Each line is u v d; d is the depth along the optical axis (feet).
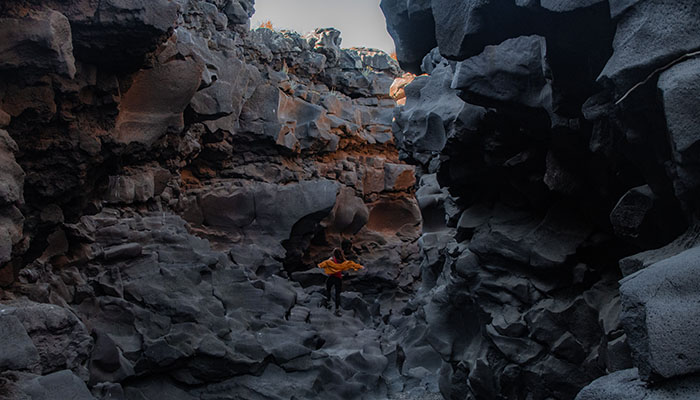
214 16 41.63
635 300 6.58
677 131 7.34
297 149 47.70
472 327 23.31
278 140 45.11
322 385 27.50
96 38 17.44
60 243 22.02
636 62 8.14
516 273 19.70
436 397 29.07
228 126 40.83
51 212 18.81
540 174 18.19
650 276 6.70
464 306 23.09
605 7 9.34
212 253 29.53
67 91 16.98
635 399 6.25
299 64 53.98
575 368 17.17
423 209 33.86
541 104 15.02
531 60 15.16
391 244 55.06
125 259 25.77
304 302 38.63
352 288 53.67
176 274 26.40
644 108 8.85
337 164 52.80
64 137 18.19
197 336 24.64
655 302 6.35
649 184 10.77
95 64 18.54
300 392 26.02
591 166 14.92
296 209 43.55
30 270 19.29
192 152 37.32
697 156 7.34
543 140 16.44
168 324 24.40
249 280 29.96
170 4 17.99
